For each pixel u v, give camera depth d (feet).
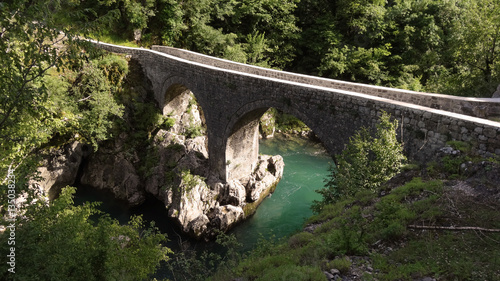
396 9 111.14
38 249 19.98
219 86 63.62
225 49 105.70
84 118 67.77
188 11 106.73
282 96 51.83
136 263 27.86
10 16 18.44
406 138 37.42
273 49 114.73
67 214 28.07
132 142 78.69
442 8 113.91
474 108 39.96
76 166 75.61
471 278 17.92
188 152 76.23
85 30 21.43
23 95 21.13
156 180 71.77
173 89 80.59
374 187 33.99
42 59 20.36
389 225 24.58
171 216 61.87
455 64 107.86
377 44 115.14
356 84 52.06
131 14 97.19
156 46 99.91
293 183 80.07
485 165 27.86
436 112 34.73
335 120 44.83
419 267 19.70
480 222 22.31
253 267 25.66
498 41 70.85
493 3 71.46
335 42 108.68
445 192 26.48
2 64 20.36
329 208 34.96
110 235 28.58
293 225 64.03
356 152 39.34
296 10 121.29
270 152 97.71
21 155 35.40
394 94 47.37
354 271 21.26
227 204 67.10
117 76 82.38
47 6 20.06
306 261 23.47
